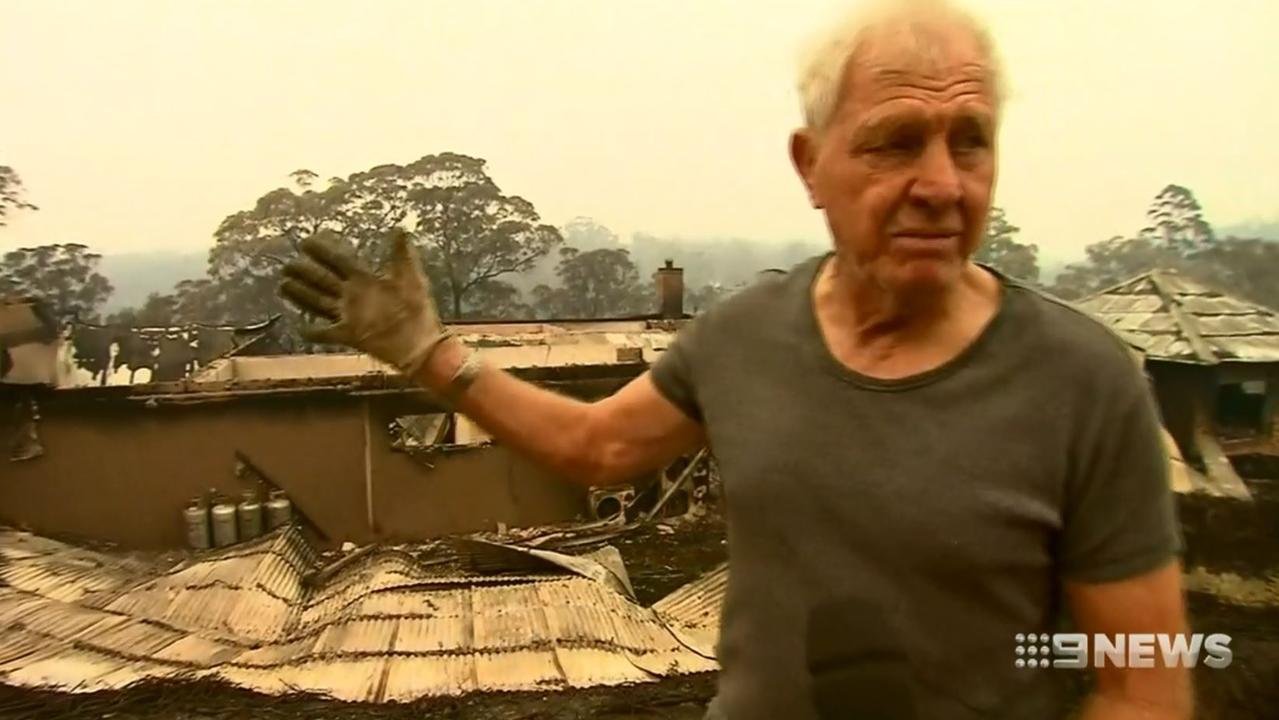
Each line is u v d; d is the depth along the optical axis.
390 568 6.15
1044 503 1.01
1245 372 6.68
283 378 6.88
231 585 5.86
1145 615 1.01
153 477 6.70
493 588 5.74
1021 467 1.01
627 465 1.36
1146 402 1.03
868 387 1.08
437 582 5.81
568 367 6.79
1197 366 6.62
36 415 6.55
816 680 1.09
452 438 7.25
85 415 6.63
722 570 6.18
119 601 5.64
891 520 1.03
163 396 6.70
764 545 1.13
